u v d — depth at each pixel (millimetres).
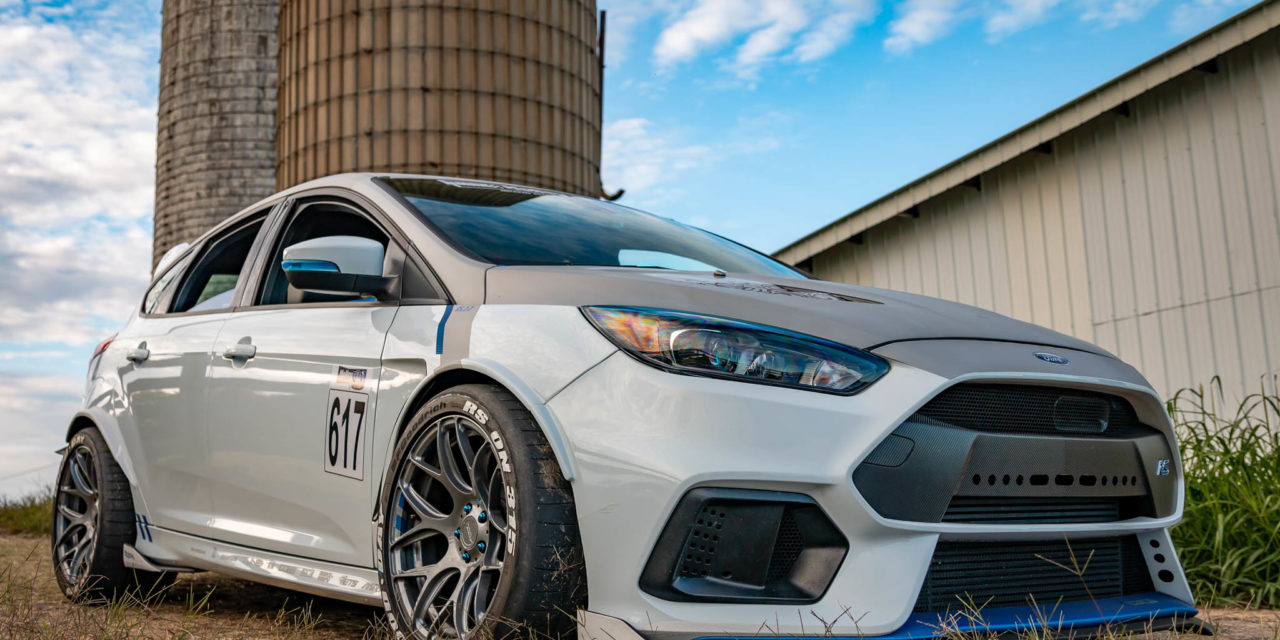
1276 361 7789
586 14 16641
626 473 2043
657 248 3176
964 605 2162
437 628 2301
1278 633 2619
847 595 2012
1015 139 9688
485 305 2475
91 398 3973
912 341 2195
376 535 2514
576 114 16141
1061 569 2348
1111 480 2348
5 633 2623
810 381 2082
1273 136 7832
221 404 3176
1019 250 9984
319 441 2777
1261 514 3607
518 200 3268
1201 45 8023
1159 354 8680
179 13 23672
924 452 2076
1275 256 7816
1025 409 2254
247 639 2844
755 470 1988
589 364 2180
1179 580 2467
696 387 2059
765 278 2877
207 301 3637
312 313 2998
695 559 2023
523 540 2125
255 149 22766
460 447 2336
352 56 15203
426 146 14914
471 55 15117
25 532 7098
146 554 3492
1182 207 8516
